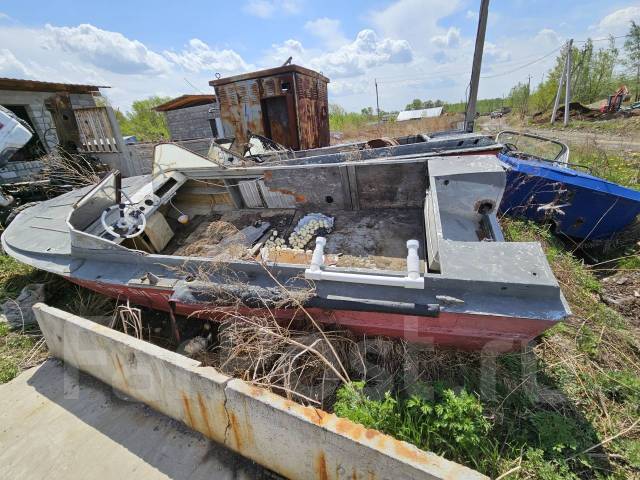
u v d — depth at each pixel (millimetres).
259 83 6547
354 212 3125
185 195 3814
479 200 2221
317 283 1872
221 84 6898
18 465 1753
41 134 7512
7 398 2164
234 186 3496
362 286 1777
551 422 1666
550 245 3377
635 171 5805
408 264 1701
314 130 7266
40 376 2330
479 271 1587
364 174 2965
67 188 5645
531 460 1519
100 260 2535
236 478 1603
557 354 2145
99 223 2980
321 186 3148
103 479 1652
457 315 1612
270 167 3219
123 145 6520
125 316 2752
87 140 6797
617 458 1562
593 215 3453
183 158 3521
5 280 3652
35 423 1979
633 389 1855
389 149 4074
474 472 1104
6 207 4945
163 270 2273
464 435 1521
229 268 2078
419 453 1187
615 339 2279
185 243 3182
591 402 1832
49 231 3223
